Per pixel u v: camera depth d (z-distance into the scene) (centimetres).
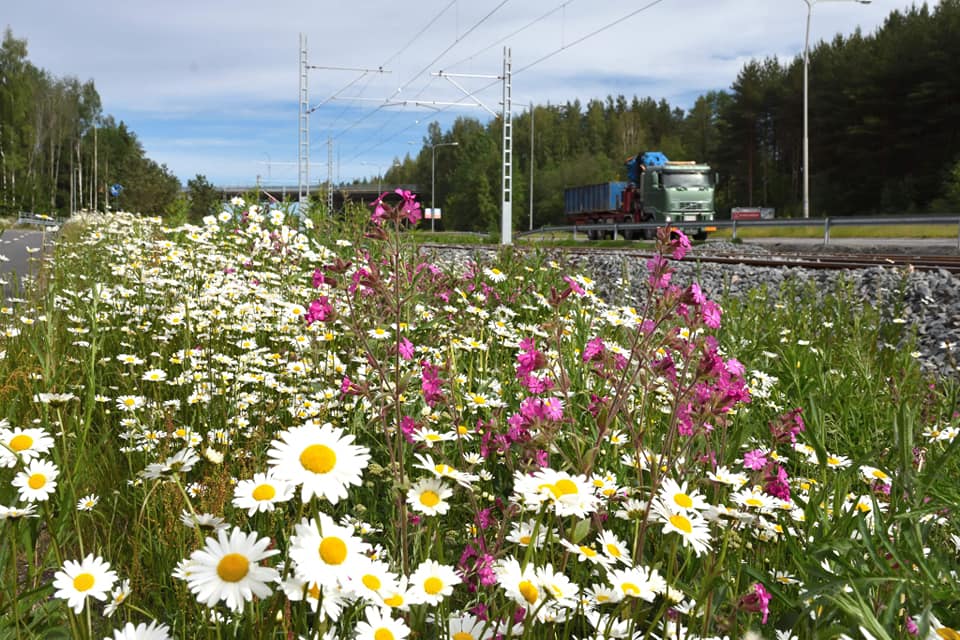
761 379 415
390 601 136
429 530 191
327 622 161
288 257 644
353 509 254
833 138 6456
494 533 218
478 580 192
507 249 841
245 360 413
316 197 1100
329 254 706
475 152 12475
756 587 171
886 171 6075
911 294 892
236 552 115
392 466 209
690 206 3231
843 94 6353
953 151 5712
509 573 141
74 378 388
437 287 437
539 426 219
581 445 235
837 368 535
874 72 6094
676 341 225
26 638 167
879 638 146
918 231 3055
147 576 215
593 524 219
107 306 534
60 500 233
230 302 521
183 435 290
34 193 7719
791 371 439
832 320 721
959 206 4784
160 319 509
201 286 575
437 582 146
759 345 527
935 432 335
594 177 10500
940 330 754
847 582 176
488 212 10819
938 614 174
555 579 143
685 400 226
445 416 284
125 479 291
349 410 324
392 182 15088
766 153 8431
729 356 452
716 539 201
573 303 513
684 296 225
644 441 265
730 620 161
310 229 909
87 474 278
